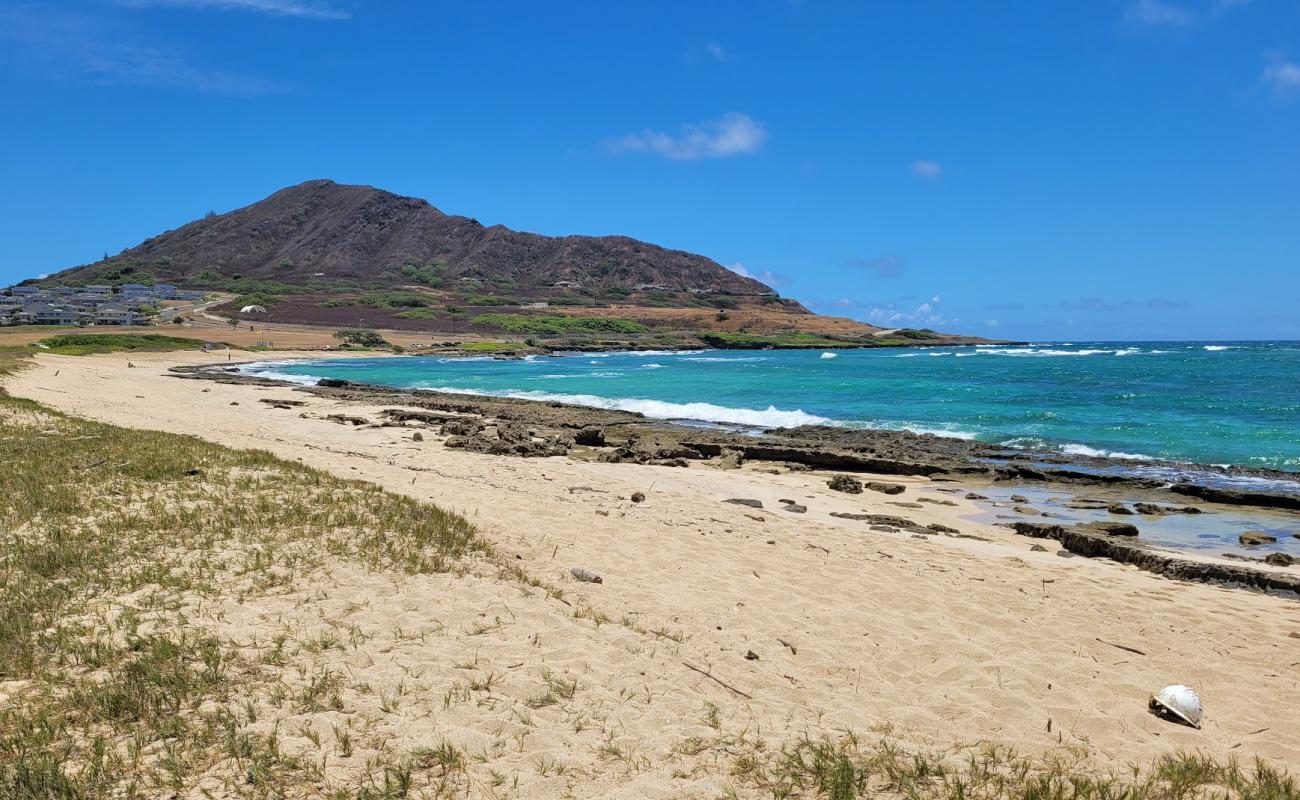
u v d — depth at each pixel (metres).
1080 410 29.52
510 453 18.55
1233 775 4.54
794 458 19.39
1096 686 6.04
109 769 3.97
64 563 6.89
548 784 4.07
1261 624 7.94
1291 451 20.36
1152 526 13.34
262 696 4.77
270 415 25.38
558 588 7.39
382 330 115.38
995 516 13.98
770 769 4.37
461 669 5.34
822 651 6.53
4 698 4.66
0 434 13.61
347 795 3.85
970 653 6.61
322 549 7.54
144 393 30.81
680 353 99.50
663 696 5.25
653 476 16.30
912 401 33.47
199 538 7.66
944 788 4.22
